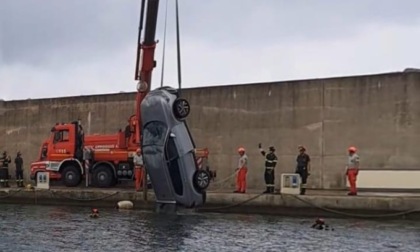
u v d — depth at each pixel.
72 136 25.61
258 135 25.50
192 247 12.52
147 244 12.87
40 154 27.05
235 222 17.17
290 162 24.84
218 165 26.19
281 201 19.34
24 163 30.92
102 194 22.27
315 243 13.19
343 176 23.89
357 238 13.97
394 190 22.33
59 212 20.17
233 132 25.98
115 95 28.84
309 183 24.36
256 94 25.64
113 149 24.80
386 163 23.28
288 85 25.05
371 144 23.55
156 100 18.19
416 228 15.93
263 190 24.33
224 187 25.91
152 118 18.28
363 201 18.31
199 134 26.58
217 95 26.34
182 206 18.78
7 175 27.12
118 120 28.69
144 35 22.22
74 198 22.80
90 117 29.39
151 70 22.62
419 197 18.08
